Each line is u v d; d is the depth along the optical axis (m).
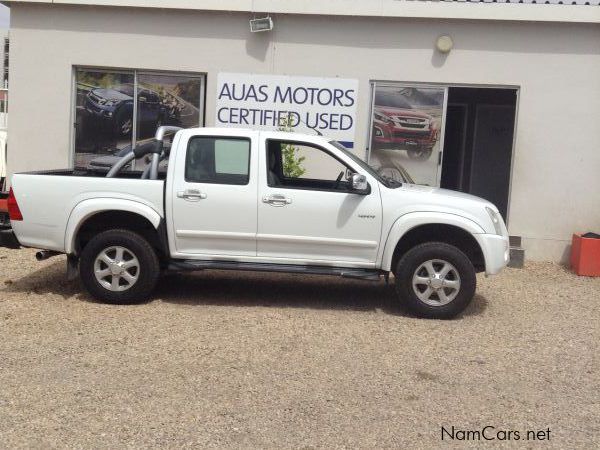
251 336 6.83
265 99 11.47
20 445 4.50
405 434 4.80
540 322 7.76
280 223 7.62
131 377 5.68
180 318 7.36
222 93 11.50
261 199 7.60
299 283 9.23
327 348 6.54
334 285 9.18
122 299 7.78
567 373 6.10
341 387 5.60
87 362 5.99
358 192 7.57
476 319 7.76
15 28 11.52
